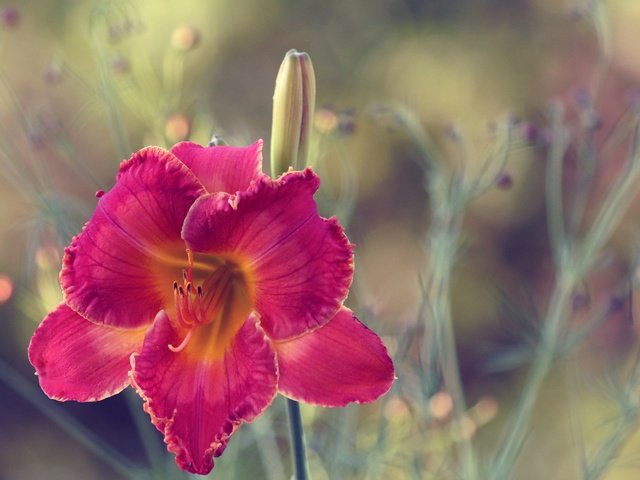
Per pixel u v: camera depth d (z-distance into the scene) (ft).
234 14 8.96
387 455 3.81
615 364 5.62
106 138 8.21
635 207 8.41
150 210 2.97
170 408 2.93
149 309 2.99
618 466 4.33
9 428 8.39
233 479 3.73
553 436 6.82
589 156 4.02
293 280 2.90
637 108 3.97
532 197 8.93
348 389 2.90
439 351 3.74
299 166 3.01
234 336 2.96
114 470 8.43
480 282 8.61
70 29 8.53
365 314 3.79
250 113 8.96
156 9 7.88
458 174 3.90
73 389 2.97
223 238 2.94
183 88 5.30
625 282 3.93
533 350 4.08
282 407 3.86
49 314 2.98
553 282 8.94
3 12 4.12
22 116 3.99
